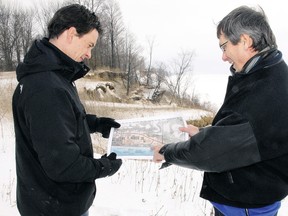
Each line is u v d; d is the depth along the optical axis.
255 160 1.75
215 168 1.84
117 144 2.53
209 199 2.09
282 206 4.35
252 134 1.71
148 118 2.83
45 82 1.88
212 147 1.78
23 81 1.94
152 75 42.00
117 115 15.19
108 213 4.02
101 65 42.19
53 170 1.89
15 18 45.84
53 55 1.97
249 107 1.72
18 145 2.08
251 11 1.84
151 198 4.47
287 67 1.83
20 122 1.99
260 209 1.96
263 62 1.77
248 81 1.78
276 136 1.70
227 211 2.05
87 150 2.18
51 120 1.83
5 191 4.40
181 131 2.60
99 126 2.77
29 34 46.41
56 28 2.03
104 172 2.16
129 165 5.79
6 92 12.69
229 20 1.84
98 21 2.13
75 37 2.04
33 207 2.13
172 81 42.12
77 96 2.18
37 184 2.08
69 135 1.90
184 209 4.22
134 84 40.41
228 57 1.92
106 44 43.78
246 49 1.82
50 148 1.84
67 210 2.14
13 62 44.97
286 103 1.71
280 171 1.84
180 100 35.22
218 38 1.95
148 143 2.51
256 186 1.86
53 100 1.86
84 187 2.22
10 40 44.84
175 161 2.03
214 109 30.30
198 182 5.12
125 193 4.59
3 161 5.72
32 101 1.85
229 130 1.75
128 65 41.91
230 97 1.83
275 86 1.72
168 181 5.09
